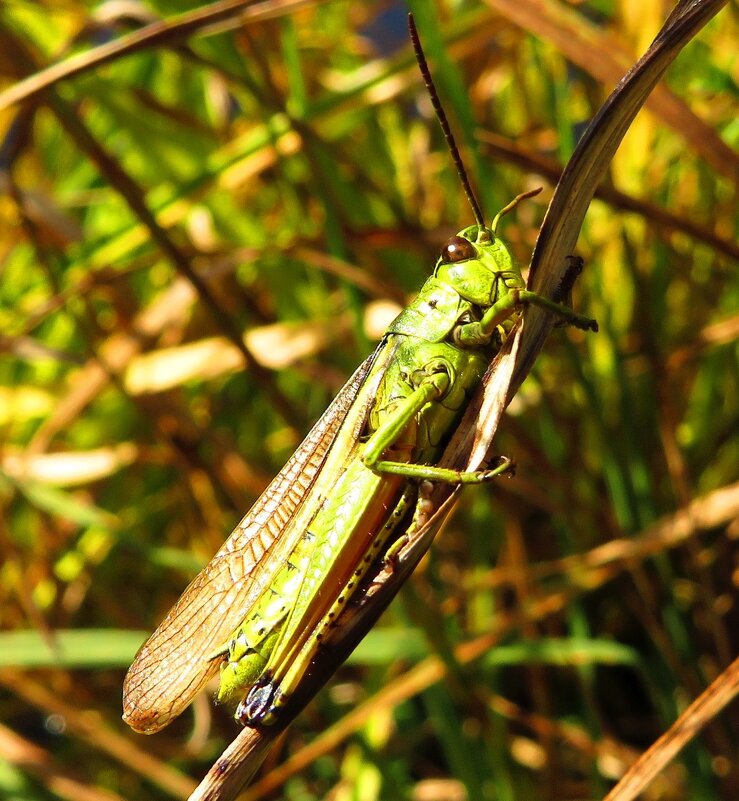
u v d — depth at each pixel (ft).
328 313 0.68
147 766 0.65
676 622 0.63
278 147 0.65
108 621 0.71
